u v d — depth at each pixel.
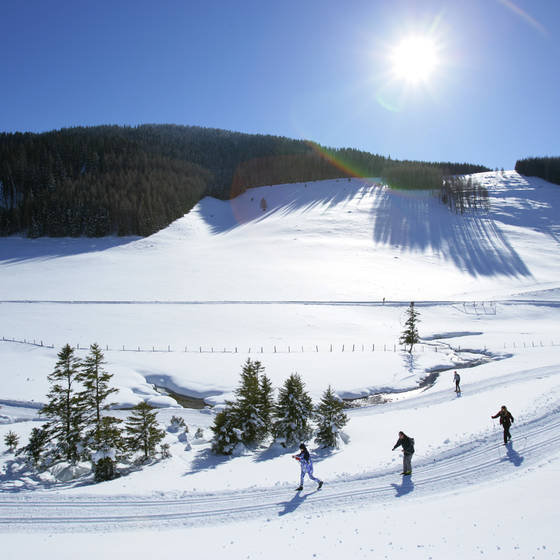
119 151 185.88
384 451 16.88
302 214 138.75
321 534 10.48
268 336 48.12
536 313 58.81
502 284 78.81
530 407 19.02
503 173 191.38
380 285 74.06
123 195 130.50
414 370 36.56
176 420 24.86
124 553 10.08
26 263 90.25
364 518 11.14
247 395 21.23
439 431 18.39
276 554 9.67
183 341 45.28
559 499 10.69
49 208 119.69
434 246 103.38
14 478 18.05
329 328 52.09
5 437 21.34
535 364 33.03
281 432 20.09
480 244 104.81
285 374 35.03
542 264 90.81
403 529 10.27
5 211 121.06
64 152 166.62
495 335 49.22
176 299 64.00
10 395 29.89
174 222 137.50
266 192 180.25
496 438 15.91
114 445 18.59
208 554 9.88
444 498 11.84
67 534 11.44
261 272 80.44
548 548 8.76
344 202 148.75
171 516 12.31
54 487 16.88
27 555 10.15
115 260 92.69
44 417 26.73
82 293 66.44
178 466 17.97
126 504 13.27
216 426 20.34
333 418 19.11
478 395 24.64
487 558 8.70
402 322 56.50
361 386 32.84
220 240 119.75
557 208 137.00
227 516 12.10
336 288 71.12
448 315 59.28
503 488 11.93
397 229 116.75
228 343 44.94
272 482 14.55
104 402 29.42
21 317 52.31
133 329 49.09
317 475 14.77
